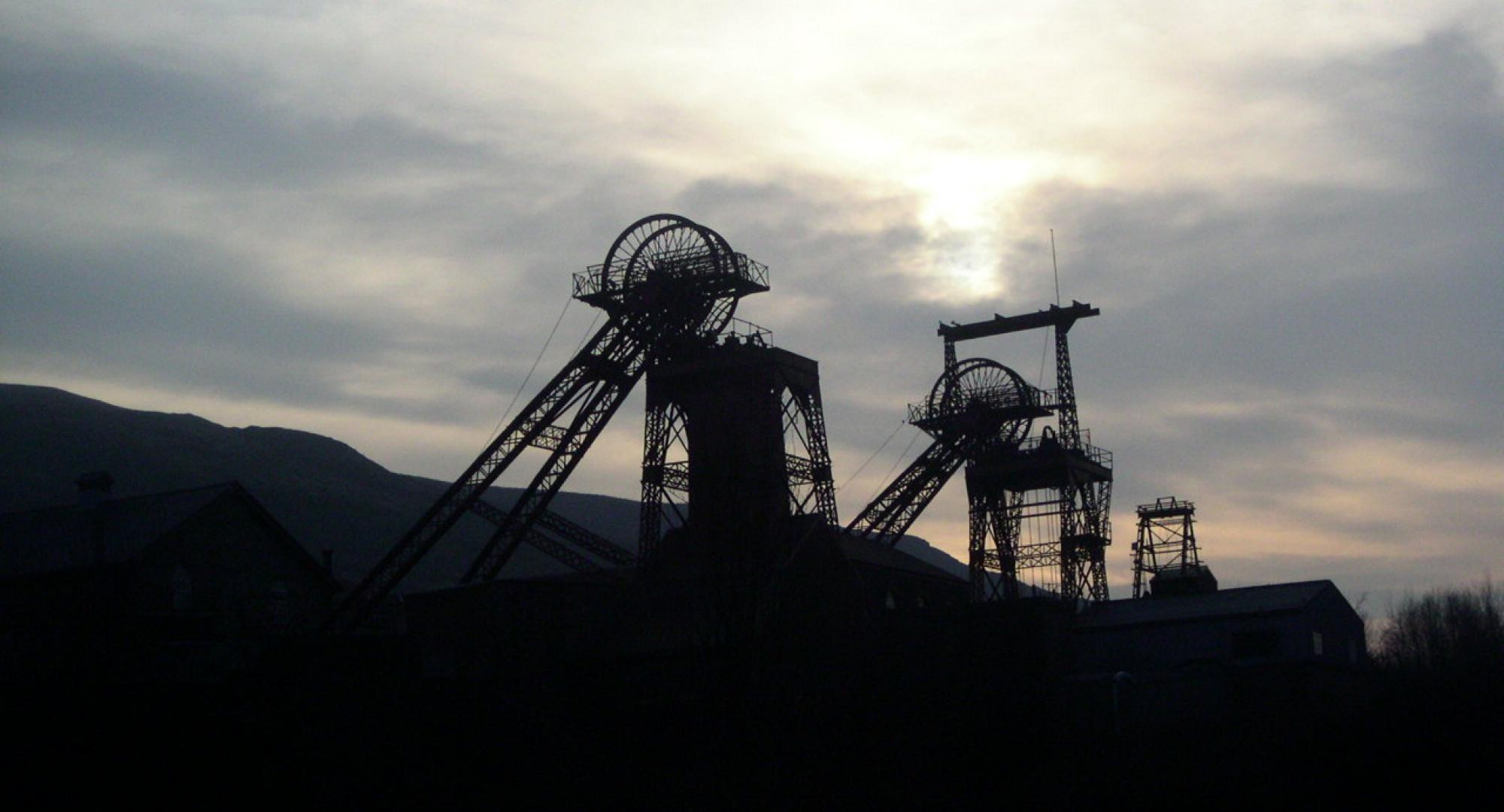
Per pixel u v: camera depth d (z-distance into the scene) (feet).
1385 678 204.13
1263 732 182.19
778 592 177.47
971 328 267.39
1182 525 282.36
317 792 166.40
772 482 191.52
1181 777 165.37
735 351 207.41
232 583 219.20
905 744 165.17
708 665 166.81
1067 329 260.83
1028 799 159.53
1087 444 258.98
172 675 192.34
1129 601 233.96
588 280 223.10
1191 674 200.75
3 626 203.72
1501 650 222.48
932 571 229.66
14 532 220.02
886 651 177.27
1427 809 157.69
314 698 185.57
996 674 174.19
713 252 218.59
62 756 170.19
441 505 216.95
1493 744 166.40
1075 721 183.52
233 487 220.64
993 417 256.52
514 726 177.58
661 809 158.30
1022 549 253.03
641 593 191.72
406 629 197.26
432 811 163.43
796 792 156.35
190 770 169.68
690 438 209.15
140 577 204.13
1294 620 207.51
